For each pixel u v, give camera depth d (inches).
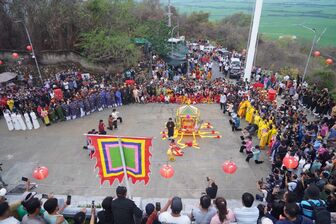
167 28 1215.6
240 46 1792.6
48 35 1085.8
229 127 715.4
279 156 506.6
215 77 1176.8
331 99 746.8
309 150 480.7
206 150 607.2
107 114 793.6
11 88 872.3
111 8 1097.4
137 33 1140.5
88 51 1042.1
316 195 245.8
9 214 203.0
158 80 994.7
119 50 1020.5
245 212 222.2
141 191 472.1
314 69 1255.5
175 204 212.2
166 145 624.1
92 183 497.4
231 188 483.8
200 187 486.0
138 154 299.7
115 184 493.0
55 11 1061.8
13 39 1082.7
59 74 1005.2
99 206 363.3
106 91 829.8
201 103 877.8
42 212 227.1
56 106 734.5
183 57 1207.6
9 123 693.3
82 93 818.2
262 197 428.1
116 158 305.3
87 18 1077.1
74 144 630.5
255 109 709.9
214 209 230.7
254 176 518.6
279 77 1080.2
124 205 219.6
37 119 759.7
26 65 1053.8
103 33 1012.5
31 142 642.8
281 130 587.2
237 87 875.4
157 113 797.9
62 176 517.7
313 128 586.6
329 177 387.9
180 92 880.3
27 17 1050.7
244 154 593.6
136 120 750.5
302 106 811.4
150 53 1189.7
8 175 520.4
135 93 858.8
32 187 479.2
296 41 1631.4
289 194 252.8
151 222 238.1
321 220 229.1
